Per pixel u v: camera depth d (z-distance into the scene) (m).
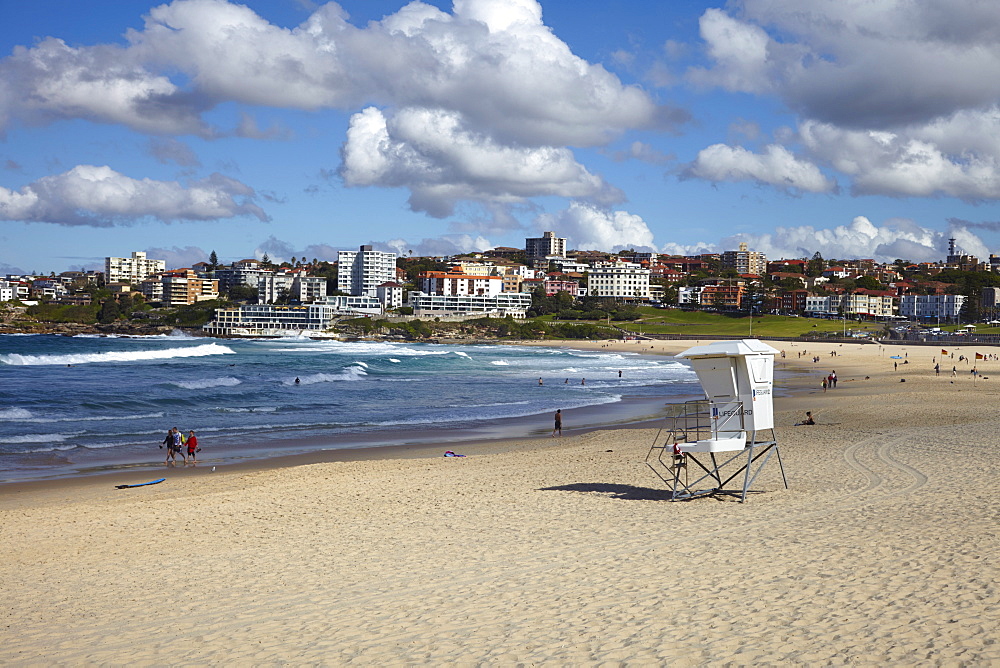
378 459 31.69
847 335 198.00
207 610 11.96
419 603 11.69
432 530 16.95
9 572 15.08
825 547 13.63
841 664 8.58
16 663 10.12
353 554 15.09
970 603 10.23
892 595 10.75
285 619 11.31
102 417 44.53
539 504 19.55
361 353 139.88
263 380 73.12
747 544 14.21
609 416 48.50
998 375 80.25
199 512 20.30
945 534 14.10
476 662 9.28
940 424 36.56
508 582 12.52
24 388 60.31
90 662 10.03
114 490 25.05
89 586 13.80
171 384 64.56
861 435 31.94
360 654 9.76
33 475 27.94
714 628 9.91
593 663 9.05
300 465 30.59
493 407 53.91
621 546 14.57
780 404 52.56
